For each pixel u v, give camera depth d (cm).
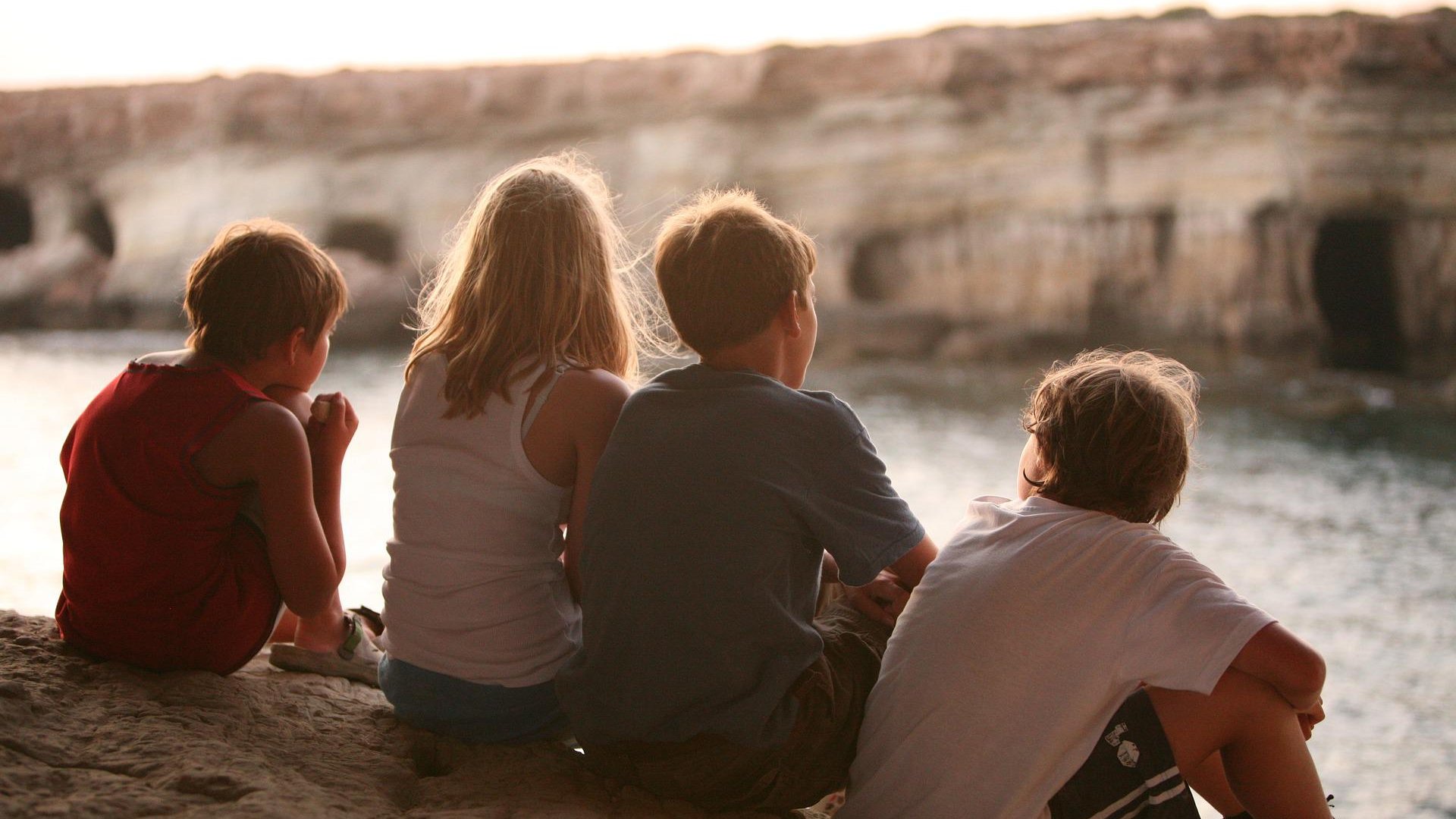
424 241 3362
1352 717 724
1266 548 1179
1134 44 2762
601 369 195
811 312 190
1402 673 808
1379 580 1059
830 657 186
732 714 170
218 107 3462
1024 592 170
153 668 206
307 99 3419
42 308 3388
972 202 2905
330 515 214
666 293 185
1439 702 746
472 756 196
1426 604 979
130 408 196
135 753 170
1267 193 2639
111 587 199
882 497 176
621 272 213
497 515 191
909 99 2945
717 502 170
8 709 177
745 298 179
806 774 180
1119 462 176
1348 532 1248
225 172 3466
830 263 3014
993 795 166
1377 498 1413
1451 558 1137
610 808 179
